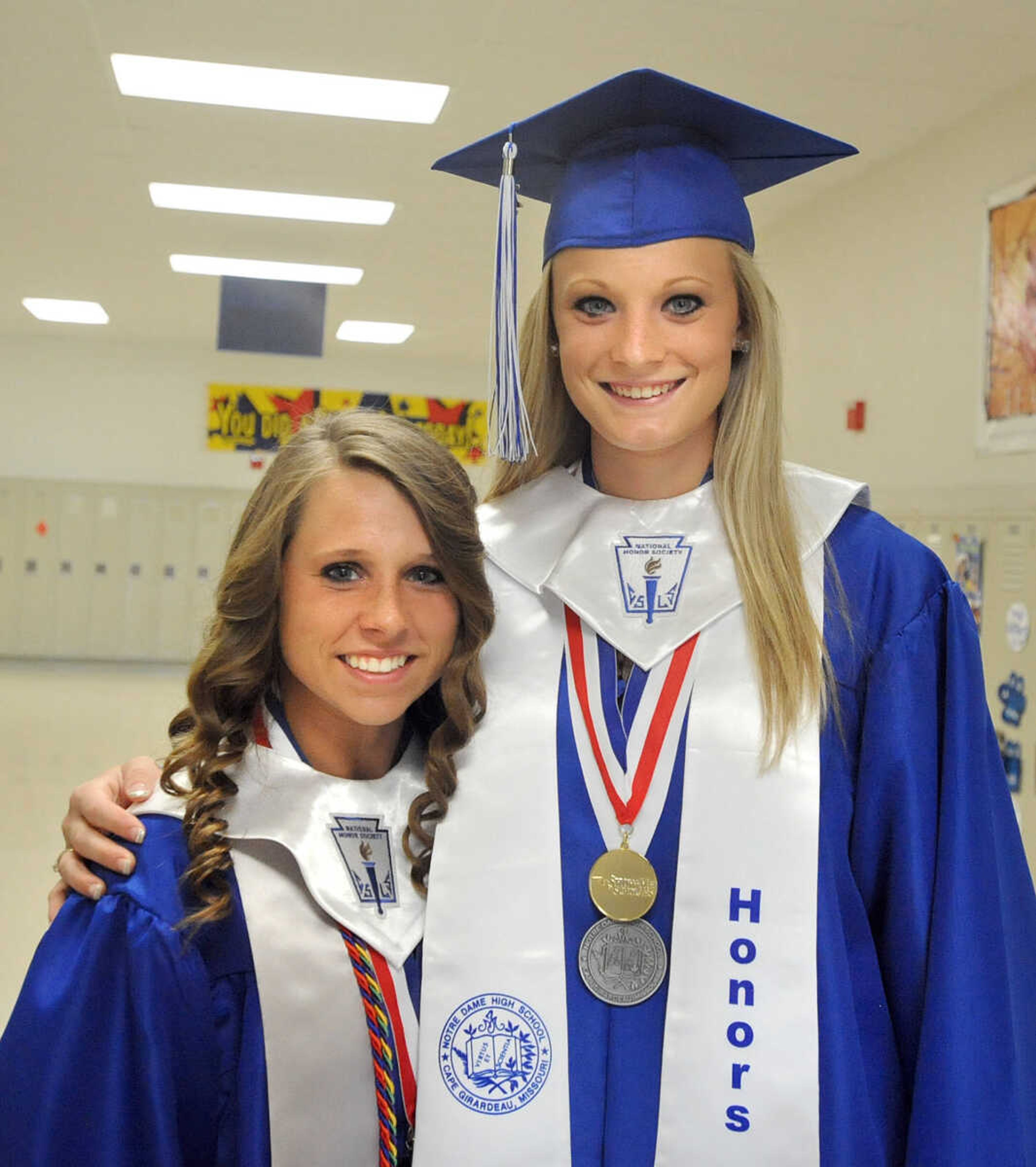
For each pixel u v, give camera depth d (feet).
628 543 4.53
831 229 20.49
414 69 14.97
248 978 4.06
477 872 4.27
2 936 13.62
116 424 40.40
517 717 4.43
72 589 40.27
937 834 4.25
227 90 16.25
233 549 4.29
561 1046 4.14
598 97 4.38
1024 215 14.85
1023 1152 4.09
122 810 4.13
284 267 26.96
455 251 24.76
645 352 4.21
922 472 17.38
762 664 4.27
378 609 4.00
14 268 28.35
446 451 4.25
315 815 4.24
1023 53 14.03
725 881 4.14
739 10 13.03
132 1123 3.88
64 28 14.20
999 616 15.19
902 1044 4.25
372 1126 4.10
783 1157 4.00
